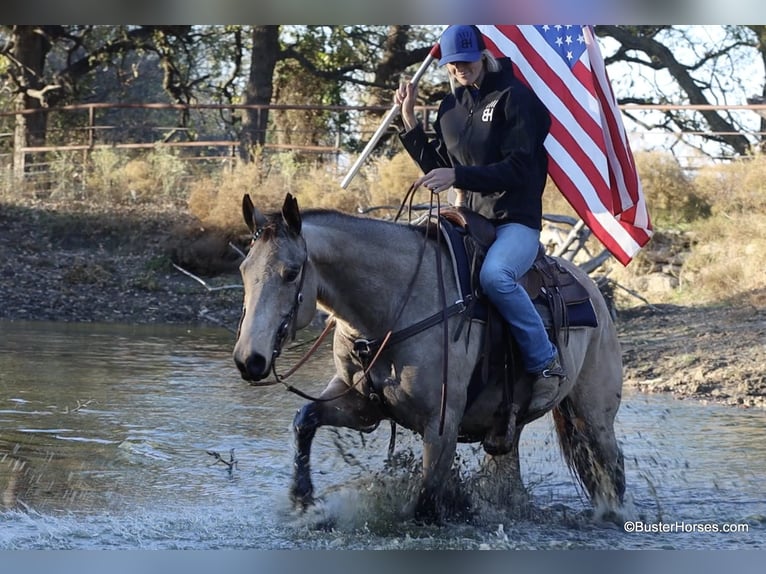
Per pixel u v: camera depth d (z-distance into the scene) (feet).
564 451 22.47
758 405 34.91
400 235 18.67
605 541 19.90
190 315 57.77
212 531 19.25
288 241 16.90
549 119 19.53
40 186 79.71
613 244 26.30
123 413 30.42
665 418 32.32
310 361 40.29
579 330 20.99
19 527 19.34
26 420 28.76
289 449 26.58
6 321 53.36
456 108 19.81
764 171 59.98
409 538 18.80
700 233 59.77
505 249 19.07
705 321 49.34
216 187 70.33
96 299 59.31
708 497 23.48
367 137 84.53
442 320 18.48
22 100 92.68
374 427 19.75
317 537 18.90
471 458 26.58
